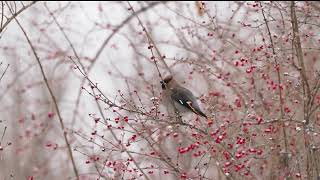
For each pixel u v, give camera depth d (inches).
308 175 501.4
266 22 521.0
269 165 538.9
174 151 556.4
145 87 639.8
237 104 540.1
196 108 554.6
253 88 558.6
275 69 522.3
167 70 645.9
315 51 569.0
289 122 526.0
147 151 571.2
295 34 514.6
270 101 553.3
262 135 527.5
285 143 515.8
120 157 531.5
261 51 537.6
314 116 543.2
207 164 503.5
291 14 518.9
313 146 506.6
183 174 489.4
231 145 500.4
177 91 590.6
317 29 569.9
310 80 556.7
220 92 594.2
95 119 498.0
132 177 497.4
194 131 524.7
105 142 517.0
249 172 501.4
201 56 615.2
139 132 488.4
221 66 608.4
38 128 693.3
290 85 546.6
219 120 538.6
